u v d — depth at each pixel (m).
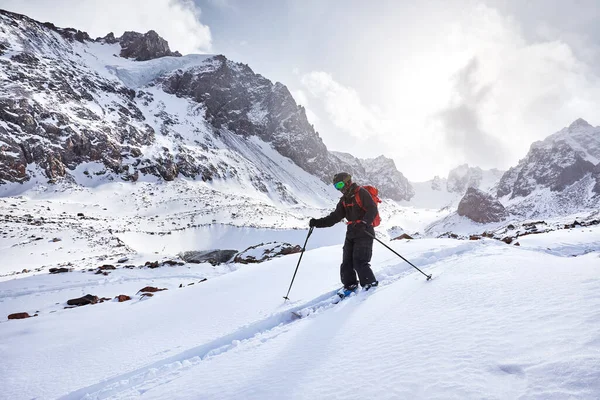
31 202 61.41
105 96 106.94
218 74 169.38
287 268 7.75
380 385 1.72
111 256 31.33
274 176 145.75
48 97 85.00
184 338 4.08
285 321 4.25
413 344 2.18
